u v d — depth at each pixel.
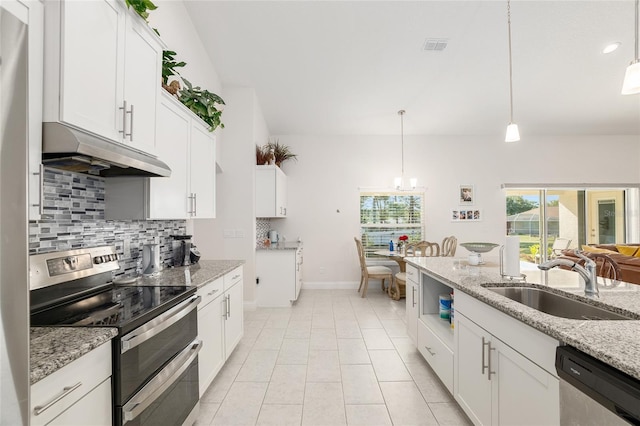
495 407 1.43
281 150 5.00
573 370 0.96
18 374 0.66
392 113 4.77
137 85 1.59
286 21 2.95
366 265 5.29
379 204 5.53
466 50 3.32
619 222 5.70
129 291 1.66
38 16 1.07
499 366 1.40
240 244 4.04
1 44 0.64
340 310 4.05
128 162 1.39
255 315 3.82
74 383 0.92
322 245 5.43
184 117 2.20
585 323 1.09
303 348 2.84
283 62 3.56
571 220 5.71
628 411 0.78
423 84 4.00
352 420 1.82
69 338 1.00
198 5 2.79
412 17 2.86
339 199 5.46
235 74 3.80
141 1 1.51
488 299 1.45
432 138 5.54
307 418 1.84
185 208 2.22
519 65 3.58
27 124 0.69
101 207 1.80
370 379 2.28
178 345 1.54
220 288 2.24
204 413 1.89
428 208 5.52
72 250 1.52
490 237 5.52
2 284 0.63
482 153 5.55
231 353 2.65
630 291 1.60
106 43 1.35
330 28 3.02
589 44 3.21
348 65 3.61
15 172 0.66
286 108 4.62
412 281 2.73
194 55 3.06
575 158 5.56
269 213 4.23
